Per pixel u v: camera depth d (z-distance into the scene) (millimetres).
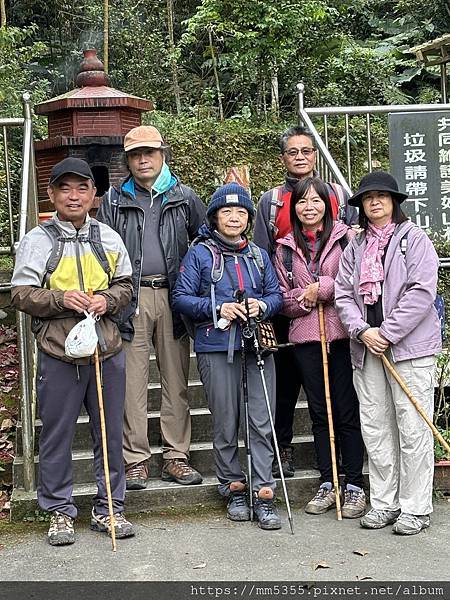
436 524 4016
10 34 9375
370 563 3486
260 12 9203
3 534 3949
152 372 5023
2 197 7824
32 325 3963
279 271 4344
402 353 3904
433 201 5312
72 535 3799
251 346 4066
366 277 3969
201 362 4141
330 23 10453
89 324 3709
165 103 12172
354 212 4574
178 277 4238
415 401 3867
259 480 4035
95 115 6465
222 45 12305
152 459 4492
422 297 3869
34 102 9641
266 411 4082
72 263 3826
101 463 3957
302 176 4500
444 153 5305
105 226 3980
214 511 4234
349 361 4195
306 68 10172
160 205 4398
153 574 3410
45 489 3885
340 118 9500
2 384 5199
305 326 4211
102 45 12555
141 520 4125
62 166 3832
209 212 4176
